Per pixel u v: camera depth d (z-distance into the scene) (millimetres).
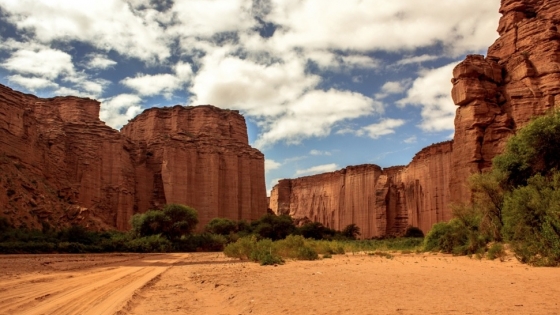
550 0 69312
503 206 33188
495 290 12875
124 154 103000
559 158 34344
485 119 65062
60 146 89312
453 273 18906
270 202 189125
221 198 112250
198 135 115375
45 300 12578
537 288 13156
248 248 37906
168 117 120750
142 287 15953
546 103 61969
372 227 132625
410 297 11711
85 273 22953
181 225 70312
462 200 64438
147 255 50125
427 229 111375
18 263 30406
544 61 64312
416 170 121500
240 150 120688
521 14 71875
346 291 13203
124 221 96250
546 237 21906
